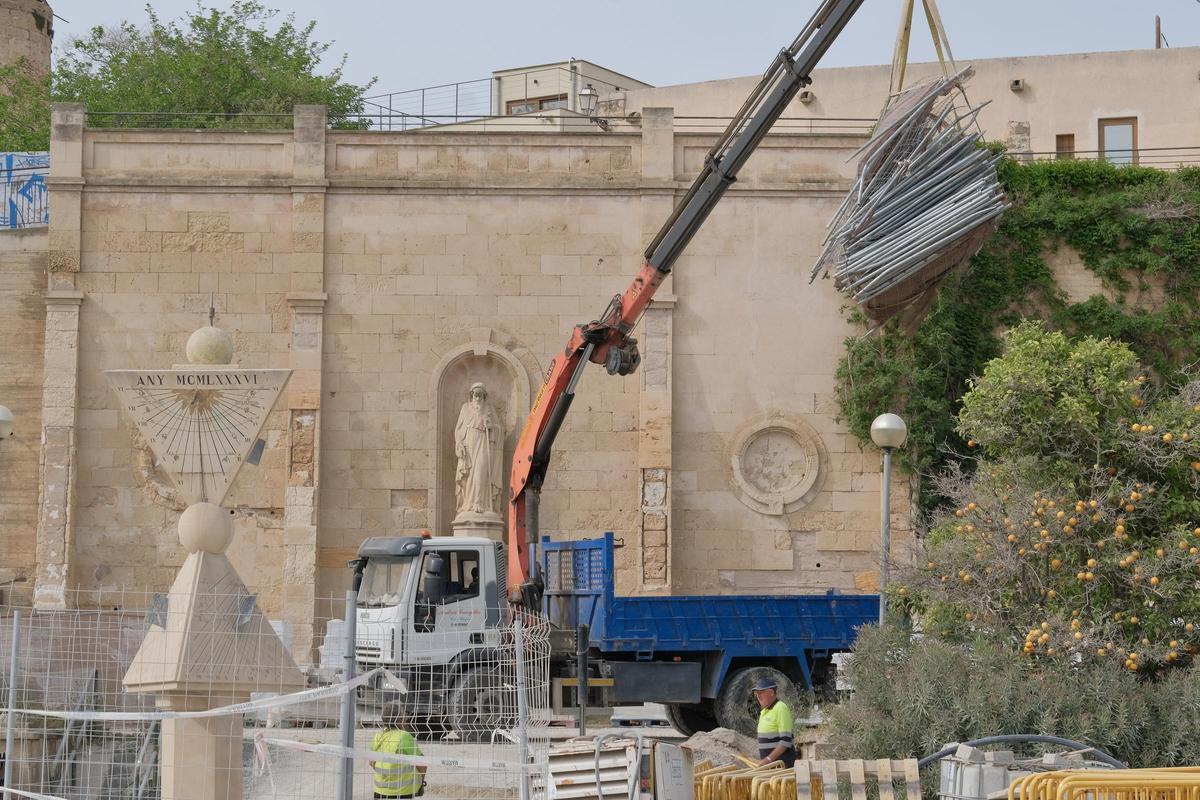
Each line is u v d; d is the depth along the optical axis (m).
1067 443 18.97
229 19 52.69
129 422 31.09
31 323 31.78
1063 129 43.44
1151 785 10.90
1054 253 32.09
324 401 31.25
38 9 55.22
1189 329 31.75
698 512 31.31
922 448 30.64
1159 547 17.77
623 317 23.81
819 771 12.25
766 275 31.64
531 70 53.69
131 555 30.83
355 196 31.58
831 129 43.41
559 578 24.56
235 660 11.52
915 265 21.23
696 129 45.62
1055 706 15.25
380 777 13.56
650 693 22.98
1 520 31.28
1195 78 42.97
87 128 31.50
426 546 22.81
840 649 23.92
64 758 13.99
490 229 31.64
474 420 30.44
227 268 31.38
